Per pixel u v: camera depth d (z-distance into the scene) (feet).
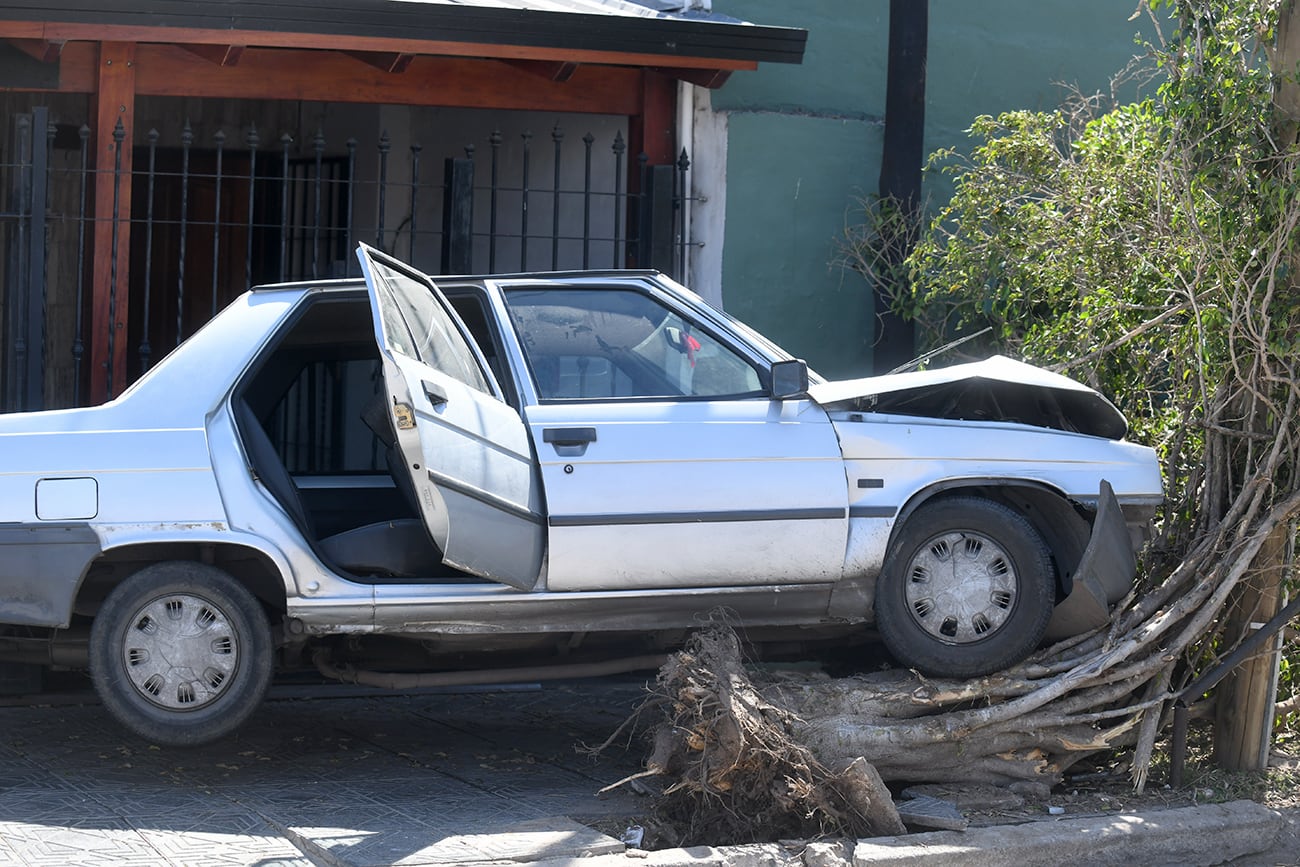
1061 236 28.02
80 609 20.18
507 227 37.96
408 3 27.37
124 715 18.85
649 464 19.70
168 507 18.85
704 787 17.88
